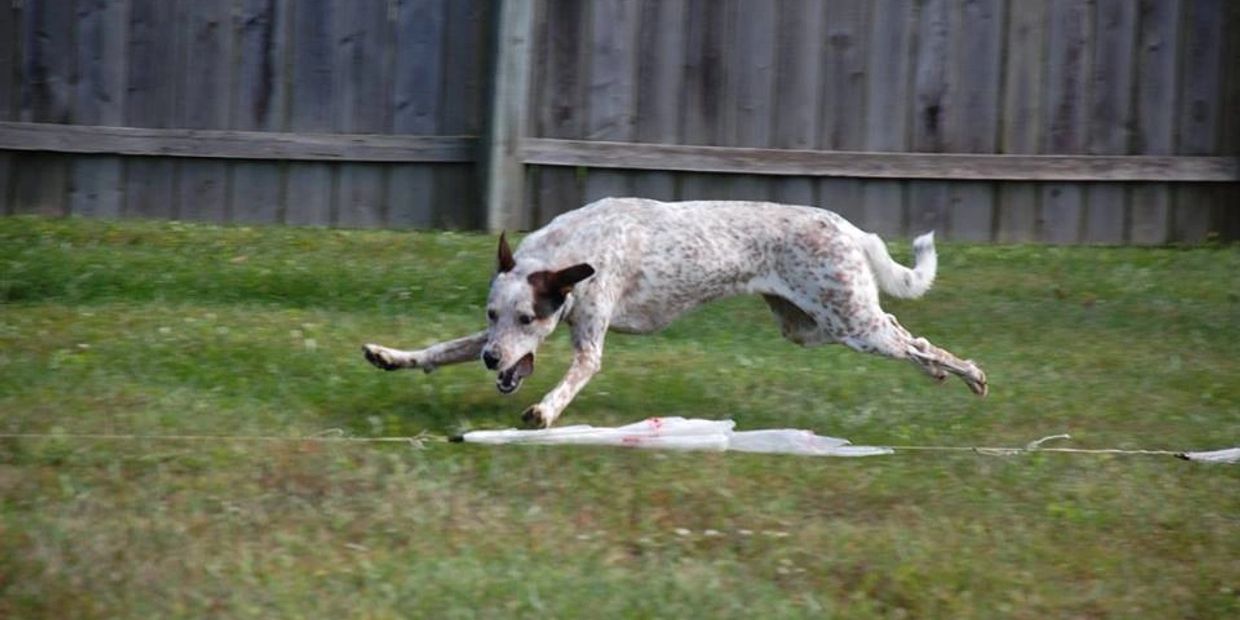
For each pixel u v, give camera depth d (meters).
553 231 11.25
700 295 11.52
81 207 17.34
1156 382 13.31
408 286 15.14
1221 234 18.48
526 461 10.55
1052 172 18.23
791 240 11.53
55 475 9.98
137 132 17.20
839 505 10.34
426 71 17.50
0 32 16.98
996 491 10.71
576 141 17.61
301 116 17.45
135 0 17.14
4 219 16.78
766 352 13.74
